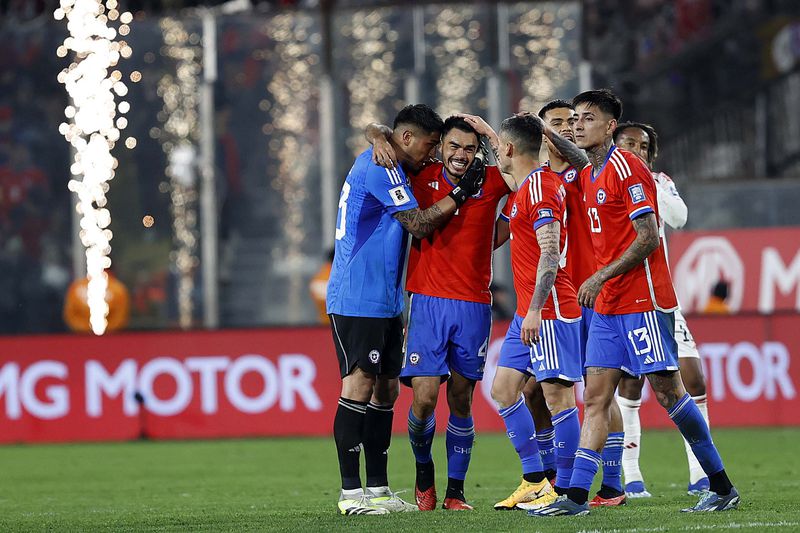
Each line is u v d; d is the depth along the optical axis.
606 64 70.75
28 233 55.00
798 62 64.69
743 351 42.31
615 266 18.86
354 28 54.34
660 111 68.06
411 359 20.95
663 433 41.84
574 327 20.39
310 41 54.38
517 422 21.02
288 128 54.56
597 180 19.53
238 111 54.53
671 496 23.70
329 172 54.38
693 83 68.38
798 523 17.64
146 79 54.53
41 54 55.25
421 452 21.42
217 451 38.41
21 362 43.19
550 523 18.16
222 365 43.16
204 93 54.31
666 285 19.27
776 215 51.81
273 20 54.44
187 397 43.09
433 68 54.25
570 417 20.42
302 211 54.69
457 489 21.38
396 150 21.27
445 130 20.80
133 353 43.22
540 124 20.66
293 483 28.83
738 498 19.75
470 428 21.36
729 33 67.81
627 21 72.12
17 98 55.28
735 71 67.50
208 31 54.44
